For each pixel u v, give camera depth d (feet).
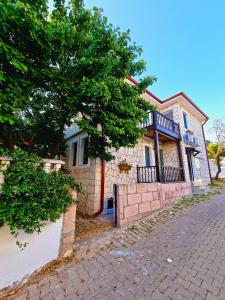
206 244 10.77
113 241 11.48
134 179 24.94
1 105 7.18
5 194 6.41
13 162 7.18
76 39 9.77
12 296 6.15
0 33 7.16
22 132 15.72
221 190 35.06
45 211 7.45
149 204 18.25
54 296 6.22
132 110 11.44
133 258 9.16
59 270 7.91
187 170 31.45
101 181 19.88
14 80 7.93
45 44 8.37
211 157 61.11
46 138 17.21
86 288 6.69
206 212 18.62
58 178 8.44
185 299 6.01
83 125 10.94
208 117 46.62
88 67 9.81
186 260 8.84
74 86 10.11
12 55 7.31
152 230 13.67
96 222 15.85
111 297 6.16
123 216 14.74
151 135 28.07
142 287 6.73
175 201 23.88
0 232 6.54
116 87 10.41
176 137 29.86
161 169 23.67
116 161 22.95
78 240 11.34
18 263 6.95
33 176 7.25
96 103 10.82
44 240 8.09
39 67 9.49
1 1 6.47
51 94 12.57
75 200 9.51
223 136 57.47
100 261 8.83
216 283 6.91
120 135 12.75
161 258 9.12
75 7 10.63
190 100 35.94
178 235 12.45
